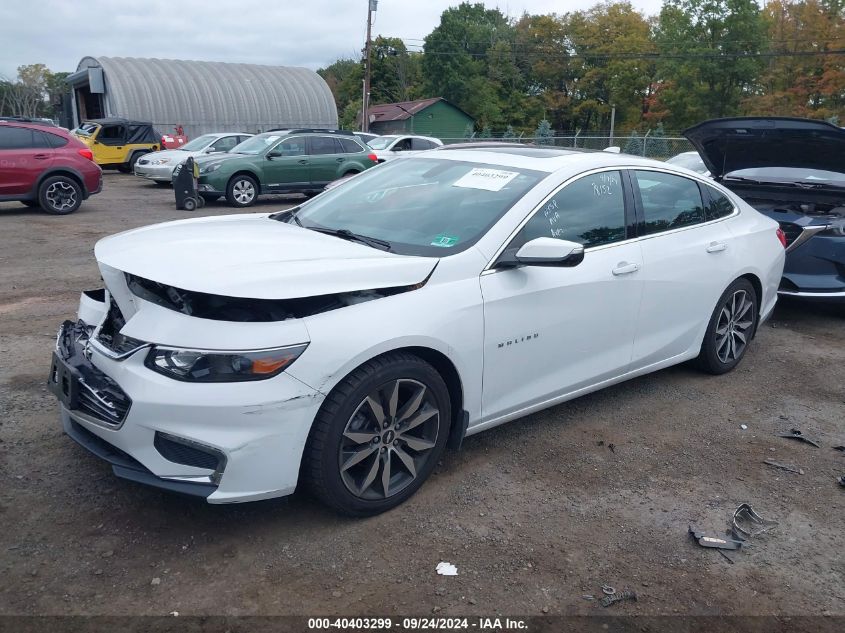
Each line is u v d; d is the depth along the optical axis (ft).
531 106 213.87
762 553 10.76
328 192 15.57
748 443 14.33
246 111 120.26
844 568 10.51
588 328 13.61
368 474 10.78
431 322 10.96
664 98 169.58
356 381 10.27
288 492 10.06
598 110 206.18
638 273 14.38
